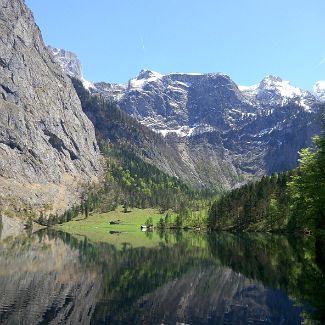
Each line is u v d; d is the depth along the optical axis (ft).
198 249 391.65
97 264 288.71
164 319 153.07
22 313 156.97
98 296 188.55
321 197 213.66
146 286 212.02
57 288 202.90
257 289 199.52
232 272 249.75
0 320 147.23
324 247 256.11
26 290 196.13
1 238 537.24
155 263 293.84
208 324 147.23
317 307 161.79
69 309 164.45
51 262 295.07
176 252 368.07
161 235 642.63
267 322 146.51
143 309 166.91
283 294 186.19
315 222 238.48
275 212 564.71
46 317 152.66
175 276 239.71
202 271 256.32
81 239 555.28
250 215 633.20
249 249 372.58
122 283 219.82
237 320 151.23
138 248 413.80
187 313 161.48
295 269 244.63
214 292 197.88
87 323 146.41
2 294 186.50
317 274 225.76
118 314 159.02
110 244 467.52
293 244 398.01
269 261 284.61
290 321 144.97
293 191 241.55
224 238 527.81
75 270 260.42
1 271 247.29
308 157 225.35
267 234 538.06
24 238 552.82
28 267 267.80
